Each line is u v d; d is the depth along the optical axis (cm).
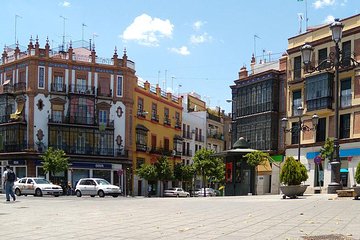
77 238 895
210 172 5831
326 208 1359
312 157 4197
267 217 1180
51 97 5734
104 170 5897
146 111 6606
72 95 5781
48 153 5369
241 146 3241
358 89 3866
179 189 6094
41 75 5738
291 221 1077
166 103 7188
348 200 1625
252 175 3034
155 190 6619
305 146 4288
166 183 6844
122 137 6066
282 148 4831
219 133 8831
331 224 1000
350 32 3916
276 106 4991
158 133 6919
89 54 6250
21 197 3362
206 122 8369
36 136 5628
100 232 974
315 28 4656
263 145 5003
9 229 1050
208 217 1225
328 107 4050
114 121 6034
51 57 5769
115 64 6103
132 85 6234
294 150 4450
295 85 4481
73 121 5762
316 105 4162
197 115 8300
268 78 5031
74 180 5725
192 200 2077
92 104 5891
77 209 1616
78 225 1107
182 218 1213
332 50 4084
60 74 5812
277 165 4350
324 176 4038
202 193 6122
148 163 6575
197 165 5938
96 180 4034
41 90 5697
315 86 4191
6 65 5950
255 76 5206
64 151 5644
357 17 3894
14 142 5650
